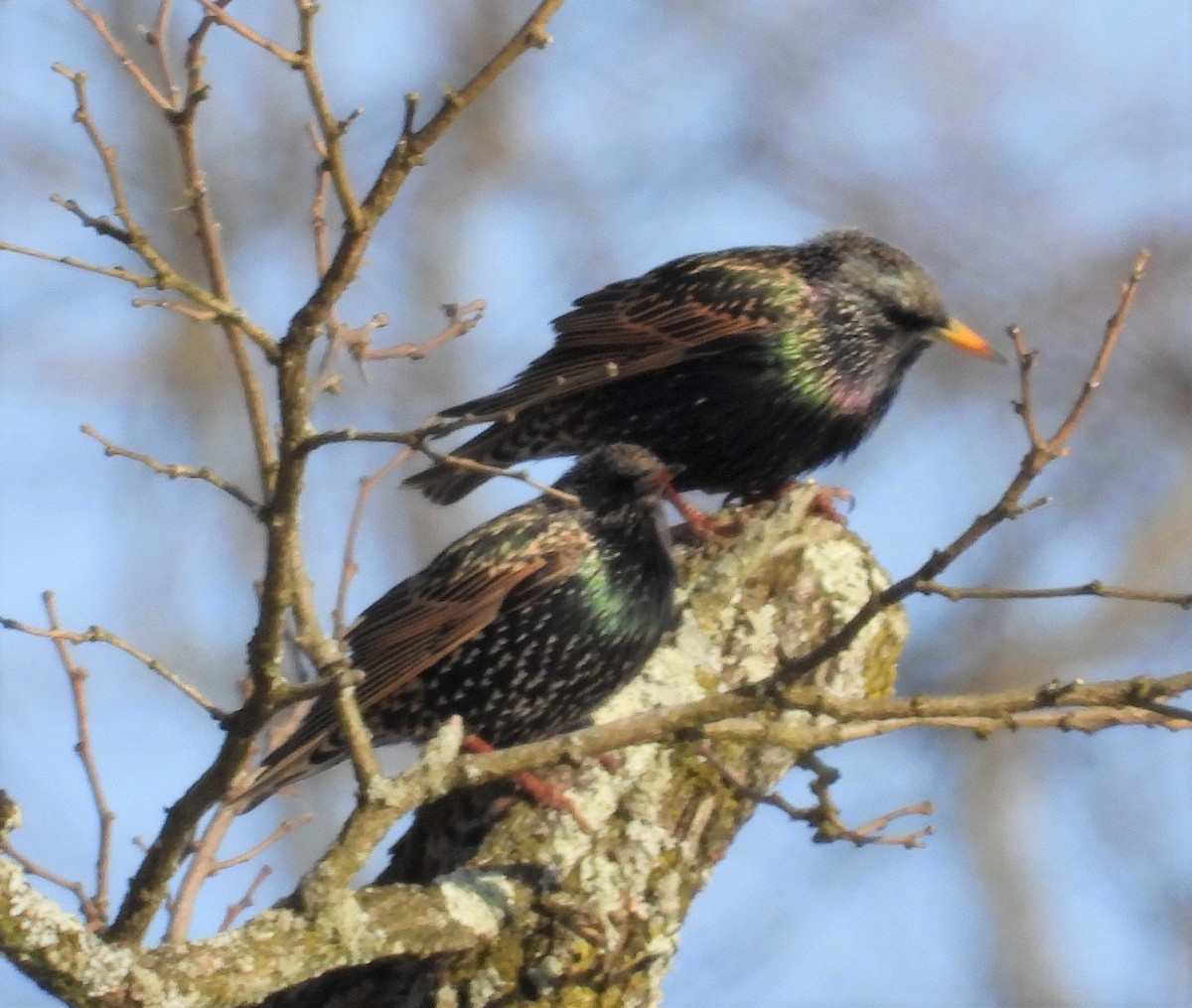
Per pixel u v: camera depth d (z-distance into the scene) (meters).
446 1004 9.26
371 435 7.18
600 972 9.36
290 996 9.60
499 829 9.70
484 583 10.68
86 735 9.47
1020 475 7.44
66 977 7.64
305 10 7.04
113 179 7.12
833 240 13.43
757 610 10.66
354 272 7.09
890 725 8.59
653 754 9.77
